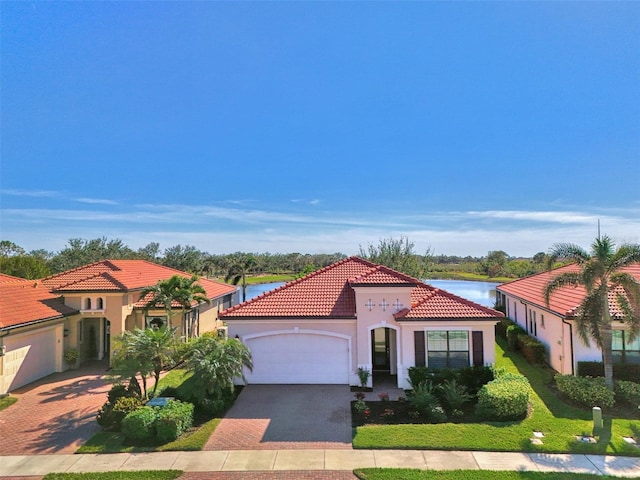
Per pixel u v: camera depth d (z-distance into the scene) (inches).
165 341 625.3
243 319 765.9
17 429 571.2
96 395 718.5
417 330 724.0
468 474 430.0
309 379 761.0
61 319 864.9
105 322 995.3
